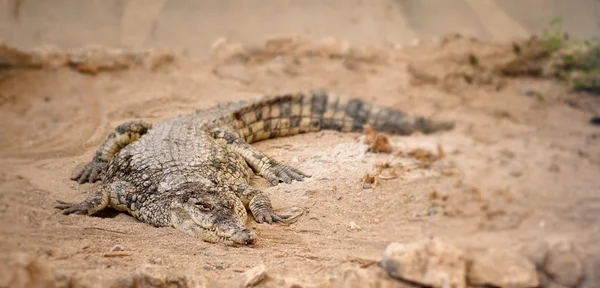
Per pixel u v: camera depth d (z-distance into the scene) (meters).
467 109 31.70
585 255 15.55
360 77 35.38
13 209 20.08
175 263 16.88
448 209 18.92
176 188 20.52
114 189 21.44
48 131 27.89
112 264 16.67
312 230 19.17
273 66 35.84
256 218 19.92
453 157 23.53
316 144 26.72
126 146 24.14
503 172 21.34
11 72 31.56
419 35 43.03
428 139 26.62
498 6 44.50
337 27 43.31
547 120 30.09
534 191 19.31
